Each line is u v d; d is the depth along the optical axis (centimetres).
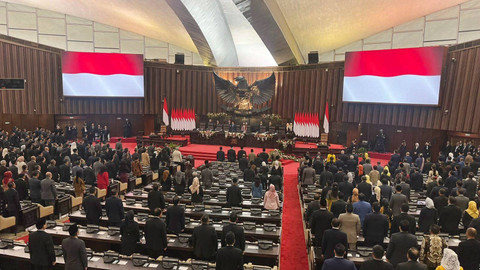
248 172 1190
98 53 2556
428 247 563
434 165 1194
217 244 650
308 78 2586
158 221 655
